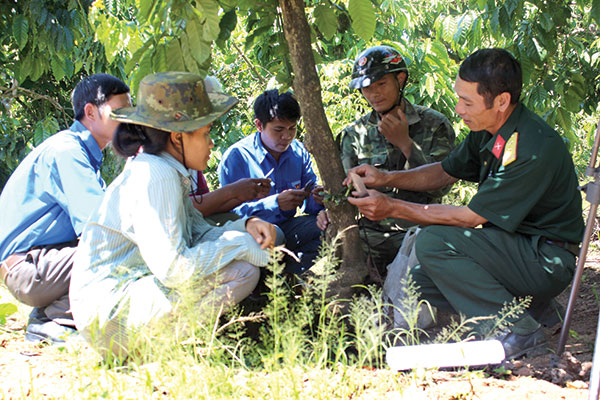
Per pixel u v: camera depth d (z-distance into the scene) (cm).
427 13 920
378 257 396
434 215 294
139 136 263
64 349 281
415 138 393
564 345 270
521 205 277
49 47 494
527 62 435
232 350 267
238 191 360
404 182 341
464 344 233
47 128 691
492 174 298
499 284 278
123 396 207
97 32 468
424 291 299
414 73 687
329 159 329
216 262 257
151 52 301
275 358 214
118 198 257
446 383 234
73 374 242
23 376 242
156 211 247
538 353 269
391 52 378
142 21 304
